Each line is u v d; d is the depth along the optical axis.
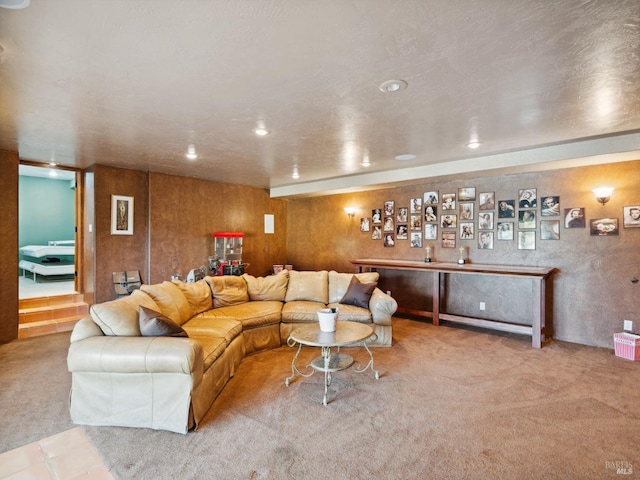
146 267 5.79
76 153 4.52
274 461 2.10
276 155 4.57
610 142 3.68
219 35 1.83
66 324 5.01
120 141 3.90
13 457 2.14
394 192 6.23
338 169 5.48
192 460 2.11
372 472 2.00
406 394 2.99
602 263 4.28
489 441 2.31
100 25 1.74
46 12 1.62
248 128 3.41
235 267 6.39
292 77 2.32
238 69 2.21
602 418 2.60
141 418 2.45
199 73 2.26
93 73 2.25
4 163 4.36
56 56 2.04
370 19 1.69
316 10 1.62
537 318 4.23
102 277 5.28
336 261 7.17
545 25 1.74
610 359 3.84
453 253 5.52
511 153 4.36
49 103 2.77
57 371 3.48
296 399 2.90
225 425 2.50
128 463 2.08
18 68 2.19
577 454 2.17
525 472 2.00
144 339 2.53
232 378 3.35
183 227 6.14
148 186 5.76
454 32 1.80
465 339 4.61
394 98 2.67
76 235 5.79
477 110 2.92
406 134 3.60
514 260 4.93
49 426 2.48
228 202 6.85
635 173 4.05
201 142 3.93
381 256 6.43
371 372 3.47
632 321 4.09
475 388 3.11
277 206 7.84
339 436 2.36
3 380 3.26
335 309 3.41
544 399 2.90
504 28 1.76
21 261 7.71
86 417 2.50
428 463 2.08
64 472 2.01
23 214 8.32
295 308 4.42
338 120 3.17
